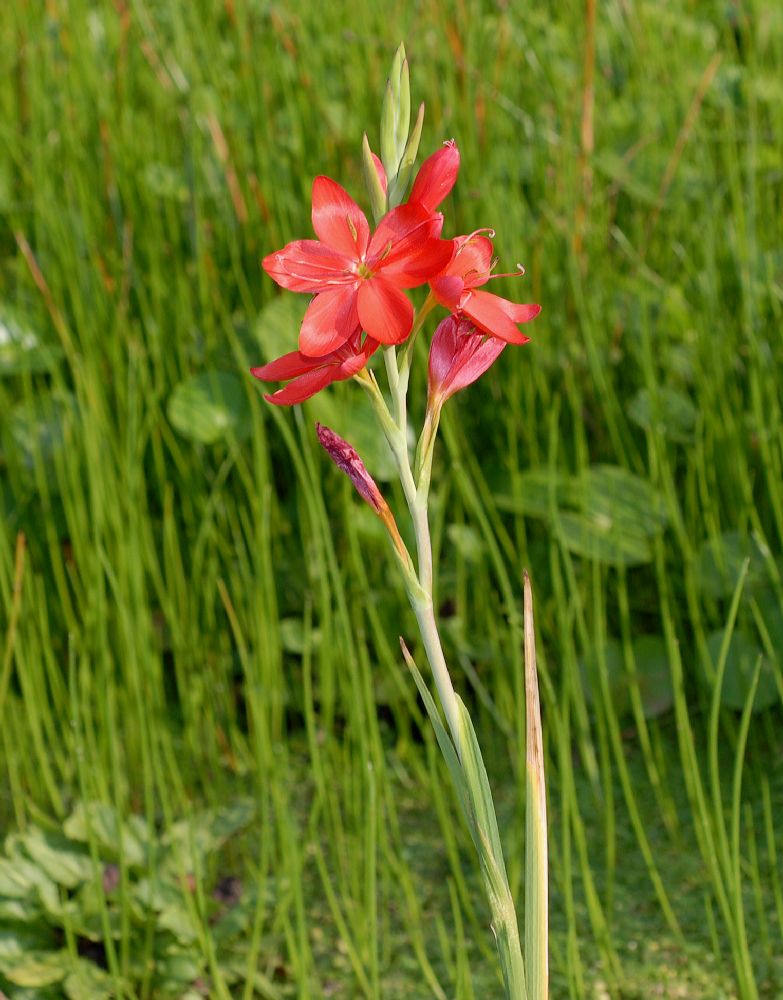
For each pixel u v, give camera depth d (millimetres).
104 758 1102
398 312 731
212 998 973
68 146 1653
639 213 1609
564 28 2076
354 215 741
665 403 1312
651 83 1800
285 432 1028
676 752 1176
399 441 754
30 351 1374
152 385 1391
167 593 1300
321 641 1086
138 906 1001
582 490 1168
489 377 1377
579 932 1028
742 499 1191
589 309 1413
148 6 2148
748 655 1146
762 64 1851
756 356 1211
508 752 1194
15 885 1004
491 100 1639
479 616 1245
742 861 1052
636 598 1276
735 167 1435
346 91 1807
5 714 1188
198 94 1739
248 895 1042
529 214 1562
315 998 994
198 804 1162
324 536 1042
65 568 1298
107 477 1157
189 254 1585
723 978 995
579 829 979
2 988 980
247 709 1181
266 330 1304
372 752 1023
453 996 999
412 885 1056
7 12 2064
